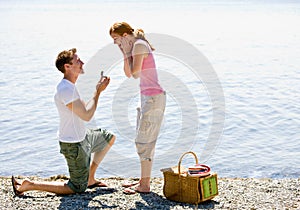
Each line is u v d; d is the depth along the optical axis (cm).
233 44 3094
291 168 873
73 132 545
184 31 3891
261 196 575
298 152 973
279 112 1320
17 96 1534
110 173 803
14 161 917
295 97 1527
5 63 2270
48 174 847
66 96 535
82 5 9706
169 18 5366
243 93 1584
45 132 1119
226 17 5662
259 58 2480
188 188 543
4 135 1096
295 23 4772
